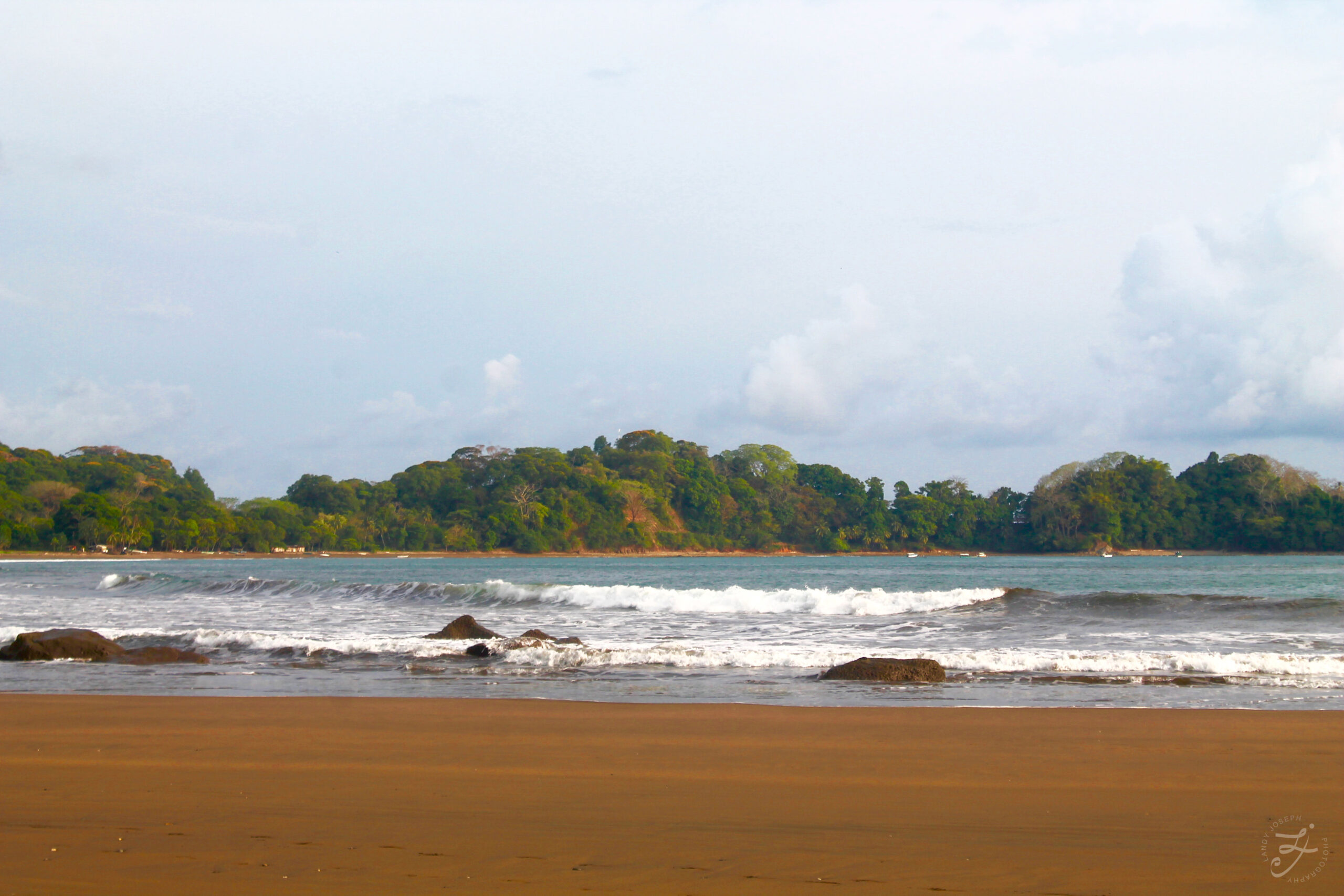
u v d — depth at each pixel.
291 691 12.16
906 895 4.47
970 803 6.25
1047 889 4.57
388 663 14.83
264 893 4.42
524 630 21.00
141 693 11.87
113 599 33.44
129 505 130.88
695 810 6.02
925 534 177.88
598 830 5.54
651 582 53.66
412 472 169.38
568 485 172.38
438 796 6.38
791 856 5.05
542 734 8.74
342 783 6.77
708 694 11.65
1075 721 9.30
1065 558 135.38
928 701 11.12
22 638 15.56
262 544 136.00
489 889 4.48
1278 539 141.25
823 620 22.89
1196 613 23.53
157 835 5.37
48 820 5.68
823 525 182.50
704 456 199.25
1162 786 6.72
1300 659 13.41
